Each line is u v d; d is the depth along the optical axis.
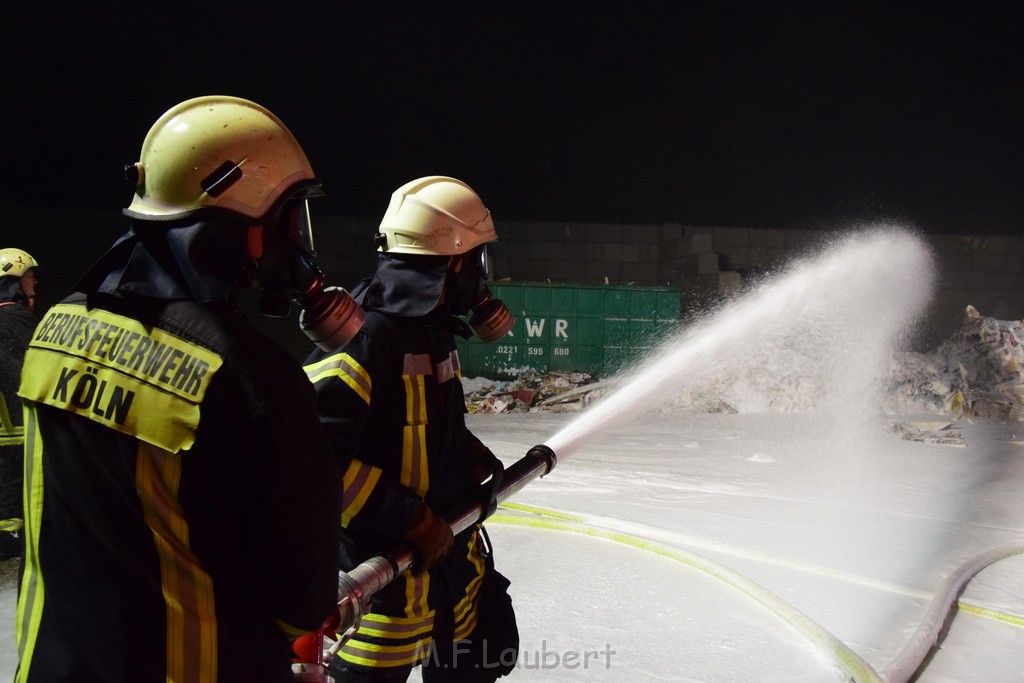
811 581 3.82
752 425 11.22
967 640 3.15
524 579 3.72
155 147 1.28
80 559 1.18
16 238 16.19
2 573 3.85
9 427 4.02
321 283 1.52
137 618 1.16
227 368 1.18
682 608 3.36
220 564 1.21
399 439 1.86
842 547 4.46
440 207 1.95
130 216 1.26
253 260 1.36
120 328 1.23
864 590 3.71
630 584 3.66
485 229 2.05
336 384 1.76
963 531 4.93
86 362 1.22
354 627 1.61
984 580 3.90
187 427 1.16
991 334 13.95
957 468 7.59
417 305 1.90
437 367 1.96
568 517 4.86
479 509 1.97
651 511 5.27
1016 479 6.98
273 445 1.18
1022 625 3.29
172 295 1.22
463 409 2.06
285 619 1.23
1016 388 13.04
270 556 1.19
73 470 1.19
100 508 1.17
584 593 3.54
